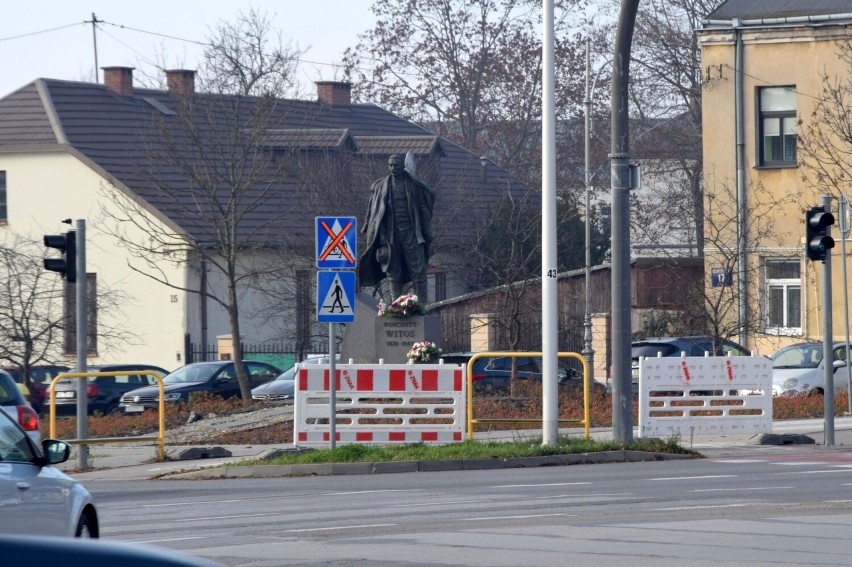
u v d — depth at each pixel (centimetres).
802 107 7731
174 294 9088
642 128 11631
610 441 3831
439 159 10562
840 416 5203
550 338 3822
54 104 9712
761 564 1928
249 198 8956
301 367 4006
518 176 12650
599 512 2550
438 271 9781
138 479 3625
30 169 9494
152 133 8781
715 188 7931
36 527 1600
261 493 3094
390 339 4925
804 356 6072
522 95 12469
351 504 2794
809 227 4088
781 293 7850
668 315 7144
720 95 7956
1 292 6738
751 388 4184
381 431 3988
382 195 5366
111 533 2367
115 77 10062
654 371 4131
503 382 5922
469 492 2983
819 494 2795
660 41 11119
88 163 9281
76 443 3878
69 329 7581
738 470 3378
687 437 4347
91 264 9325
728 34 7906
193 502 2912
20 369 6825
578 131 13038
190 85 7744
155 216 8875
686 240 10944
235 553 2089
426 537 2245
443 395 3988
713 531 2259
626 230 3831
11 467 1598
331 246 3678
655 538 2189
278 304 8850
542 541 2173
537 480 3238
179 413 5866
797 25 7706
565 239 9612
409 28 12269
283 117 7862
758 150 7862
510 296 6994
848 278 7594
